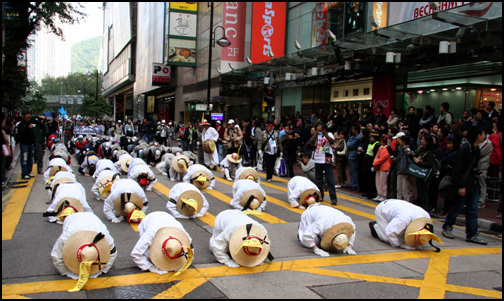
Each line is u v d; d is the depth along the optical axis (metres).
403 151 8.98
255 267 5.12
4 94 22.61
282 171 14.25
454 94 14.10
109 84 83.12
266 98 16.69
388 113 15.73
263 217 7.95
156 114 47.56
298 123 16.88
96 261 4.48
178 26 32.34
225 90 25.45
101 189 8.70
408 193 9.01
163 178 12.52
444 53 11.46
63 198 6.74
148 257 4.86
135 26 58.25
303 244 6.00
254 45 22.53
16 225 6.79
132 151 17.47
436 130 10.41
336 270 5.13
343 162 12.29
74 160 17.70
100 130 21.95
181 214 7.59
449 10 9.80
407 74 15.71
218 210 8.39
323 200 10.06
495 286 4.77
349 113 14.81
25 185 10.87
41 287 4.26
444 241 6.80
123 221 7.21
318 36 20.39
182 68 37.00
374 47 13.12
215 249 5.22
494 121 9.97
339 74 16.20
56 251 4.52
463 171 6.68
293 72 19.20
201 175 10.68
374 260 5.61
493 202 10.17
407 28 11.36
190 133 21.31
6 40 23.69
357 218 8.23
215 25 28.33
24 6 25.05
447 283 4.82
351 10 18.17
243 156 14.91
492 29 10.20
